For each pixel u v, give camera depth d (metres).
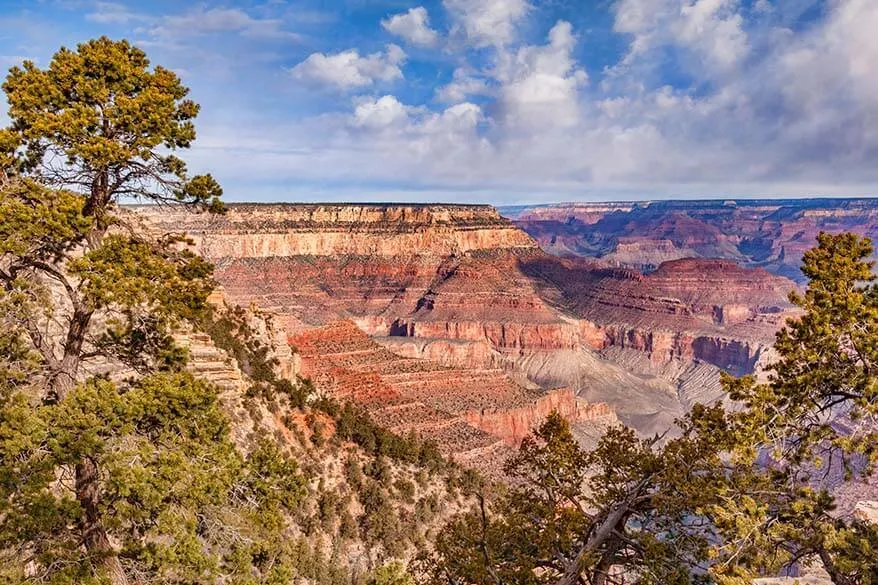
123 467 16.08
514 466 22.67
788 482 17.20
